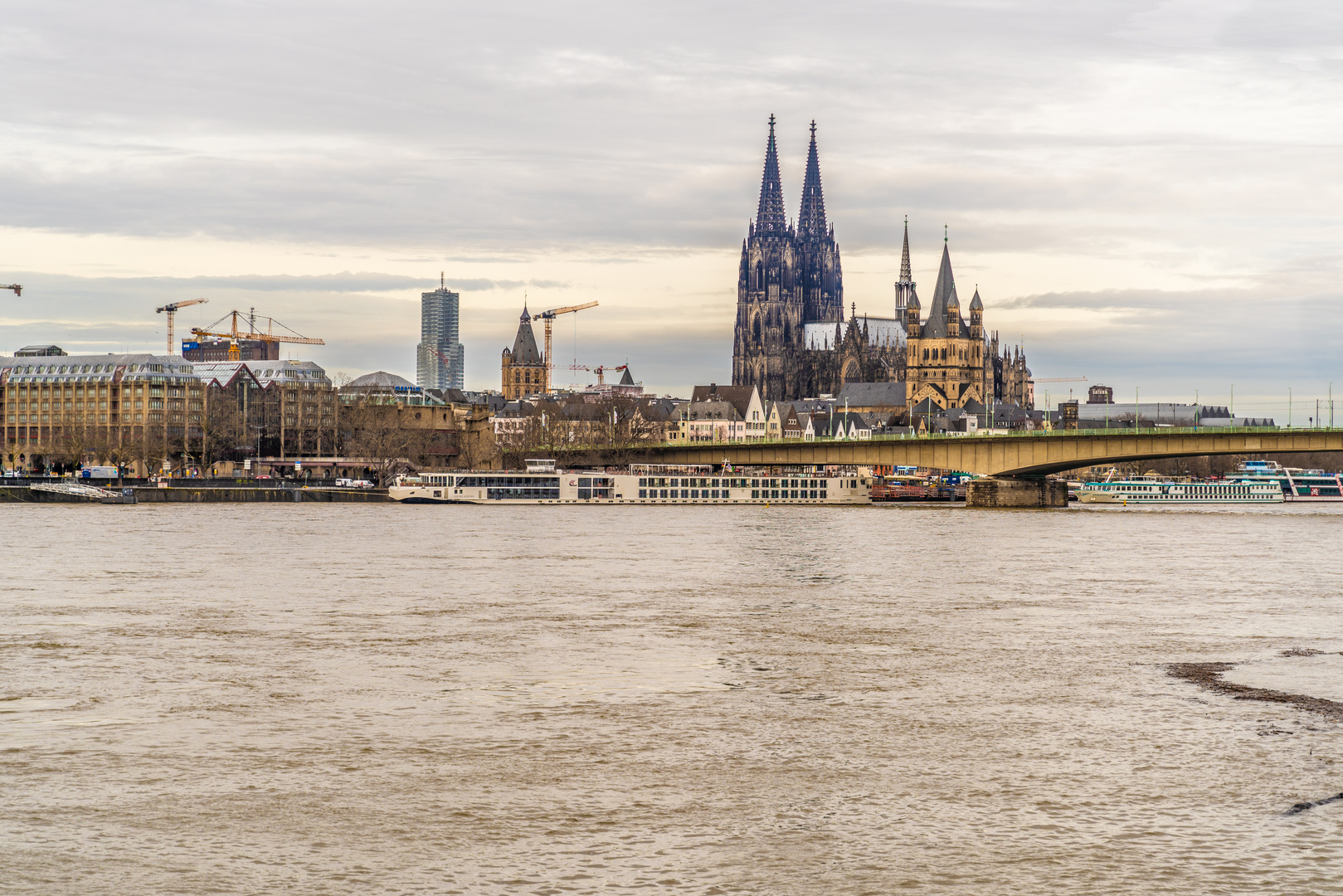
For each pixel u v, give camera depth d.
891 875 42.44
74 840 45.50
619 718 64.19
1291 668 78.44
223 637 88.50
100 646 84.56
